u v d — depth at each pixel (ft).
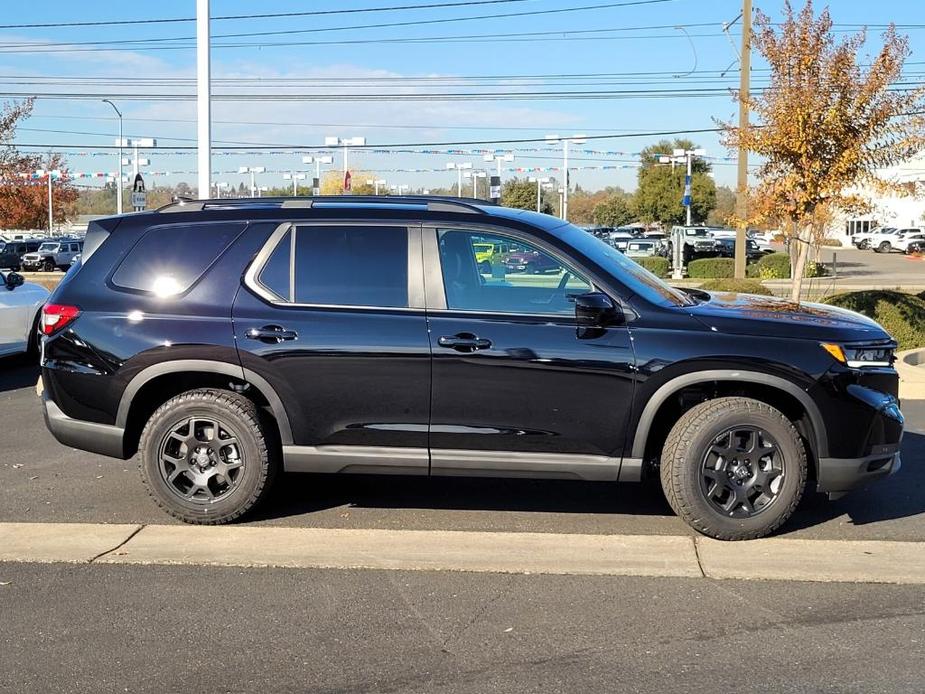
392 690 12.29
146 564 16.90
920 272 137.39
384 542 18.02
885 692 12.15
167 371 18.34
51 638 13.88
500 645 13.60
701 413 17.49
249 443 18.49
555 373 17.47
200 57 48.91
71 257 162.81
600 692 12.18
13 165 89.35
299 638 13.87
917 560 16.89
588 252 18.13
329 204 18.93
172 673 12.80
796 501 17.63
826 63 42.29
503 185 254.47
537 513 19.90
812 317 18.13
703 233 158.92
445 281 18.06
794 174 43.93
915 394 32.99
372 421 18.04
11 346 39.58
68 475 22.82
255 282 18.47
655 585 15.83
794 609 14.80
